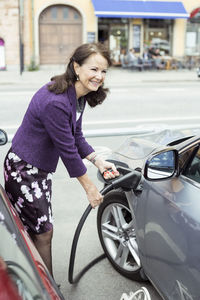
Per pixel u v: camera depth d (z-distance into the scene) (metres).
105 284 2.97
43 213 2.42
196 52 24.92
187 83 17.84
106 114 9.99
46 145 2.32
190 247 2.02
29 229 2.45
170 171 2.32
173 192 2.25
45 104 2.18
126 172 2.75
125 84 17.03
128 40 23.94
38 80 17.94
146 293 2.23
